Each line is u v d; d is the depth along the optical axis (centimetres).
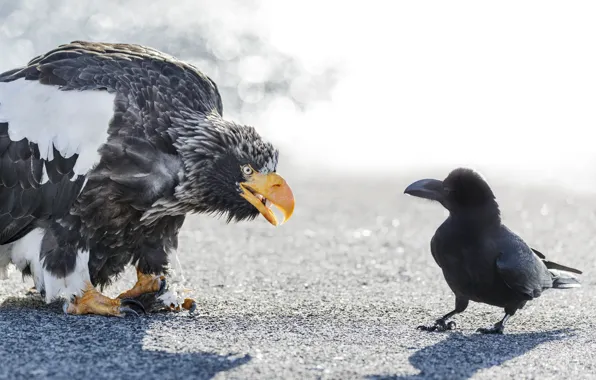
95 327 1093
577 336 1115
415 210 2177
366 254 1709
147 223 1209
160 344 1012
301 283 1440
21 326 1091
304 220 2039
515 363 979
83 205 1160
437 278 1500
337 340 1059
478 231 1098
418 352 1012
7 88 1212
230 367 922
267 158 1206
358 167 2619
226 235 1856
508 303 1128
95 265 1208
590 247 1809
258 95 3331
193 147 1178
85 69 1201
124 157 1159
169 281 1270
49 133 1166
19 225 1180
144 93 1188
